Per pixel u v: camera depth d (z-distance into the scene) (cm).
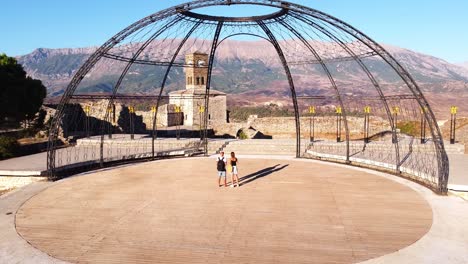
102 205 1452
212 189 1698
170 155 2714
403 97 2061
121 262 941
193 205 1445
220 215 1319
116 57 1950
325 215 1312
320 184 1778
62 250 1020
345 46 1941
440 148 1595
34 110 3553
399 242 1061
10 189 1880
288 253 991
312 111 3444
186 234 1136
